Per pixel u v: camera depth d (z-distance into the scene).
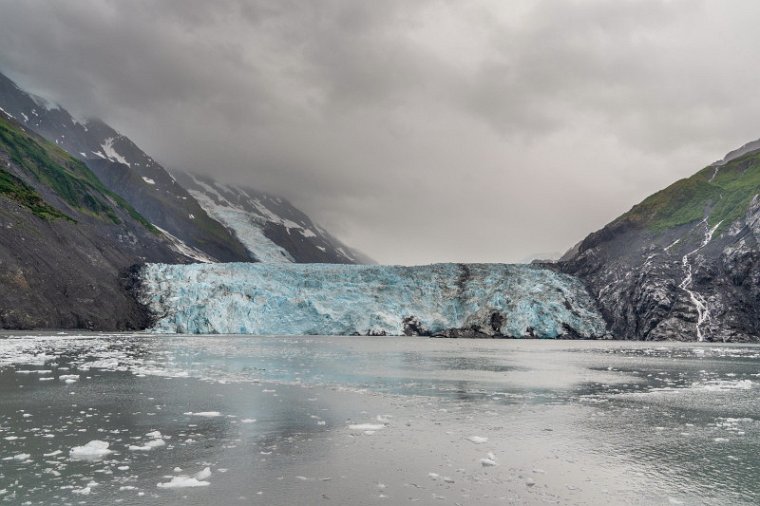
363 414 28.92
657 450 22.44
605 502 16.66
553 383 43.16
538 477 18.86
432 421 27.48
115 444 22.03
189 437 23.36
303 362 56.16
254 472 18.80
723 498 17.06
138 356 58.44
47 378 39.75
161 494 16.55
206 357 59.50
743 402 34.47
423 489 17.44
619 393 38.19
